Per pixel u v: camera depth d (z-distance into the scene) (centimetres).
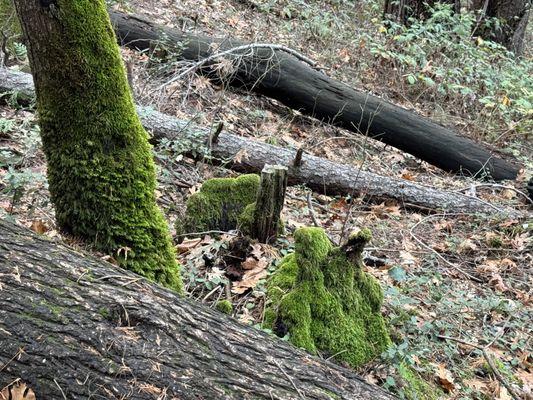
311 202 611
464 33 1044
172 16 983
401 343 399
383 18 1182
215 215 483
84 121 320
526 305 515
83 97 316
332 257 386
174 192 547
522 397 397
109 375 233
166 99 704
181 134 617
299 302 367
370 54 1023
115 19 802
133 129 334
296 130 813
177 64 759
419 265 541
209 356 254
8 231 267
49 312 239
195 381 243
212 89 793
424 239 613
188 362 247
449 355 406
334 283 380
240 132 735
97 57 313
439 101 990
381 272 489
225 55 802
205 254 434
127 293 258
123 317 249
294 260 402
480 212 677
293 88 801
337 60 1011
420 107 966
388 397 288
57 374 228
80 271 260
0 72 634
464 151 800
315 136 800
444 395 379
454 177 808
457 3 1181
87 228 333
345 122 813
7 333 230
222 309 321
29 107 599
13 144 540
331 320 371
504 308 488
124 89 329
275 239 472
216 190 488
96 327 241
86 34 306
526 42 1471
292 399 256
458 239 614
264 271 424
